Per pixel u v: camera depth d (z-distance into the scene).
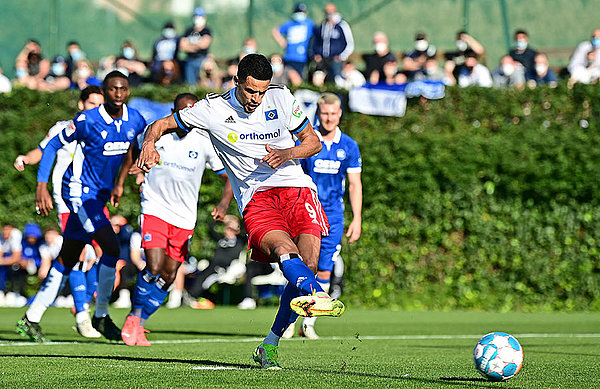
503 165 52.78
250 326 39.41
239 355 24.66
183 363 21.48
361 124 53.94
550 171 52.59
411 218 53.16
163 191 28.88
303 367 20.83
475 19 66.69
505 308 53.06
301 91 54.16
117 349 26.53
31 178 54.00
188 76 61.69
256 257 19.66
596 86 53.41
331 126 32.38
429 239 53.22
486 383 17.67
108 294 30.28
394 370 20.25
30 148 54.09
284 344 30.30
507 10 66.44
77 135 29.55
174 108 27.73
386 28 67.62
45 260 53.16
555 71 62.88
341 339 33.59
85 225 30.05
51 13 71.06
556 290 53.09
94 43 71.00
